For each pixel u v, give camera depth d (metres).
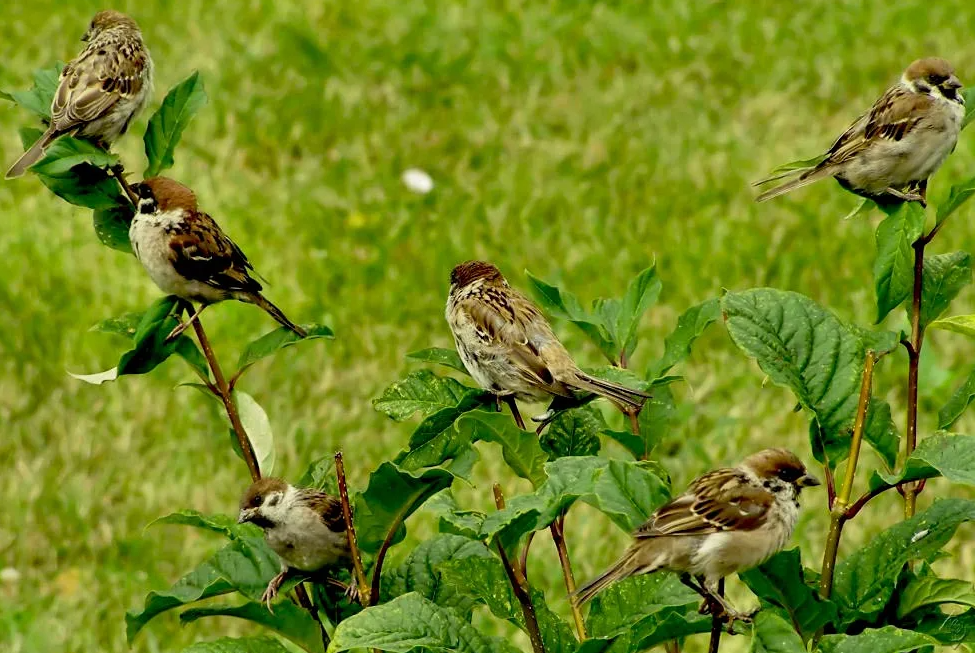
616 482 6.25
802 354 6.23
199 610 6.48
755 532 6.27
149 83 9.86
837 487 12.87
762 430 13.59
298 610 6.49
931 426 13.64
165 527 12.70
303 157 18.78
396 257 16.61
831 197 17.59
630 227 17.00
